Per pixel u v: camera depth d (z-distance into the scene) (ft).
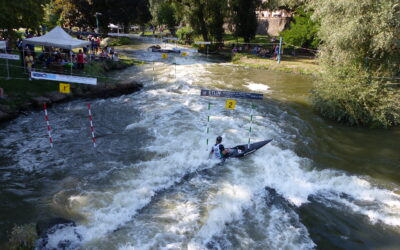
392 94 49.88
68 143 39.96
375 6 48.08
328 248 24.49
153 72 85.92
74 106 54.03
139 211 27.14
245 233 25.44
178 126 46.44
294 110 57.52
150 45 143.33
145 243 23.34
